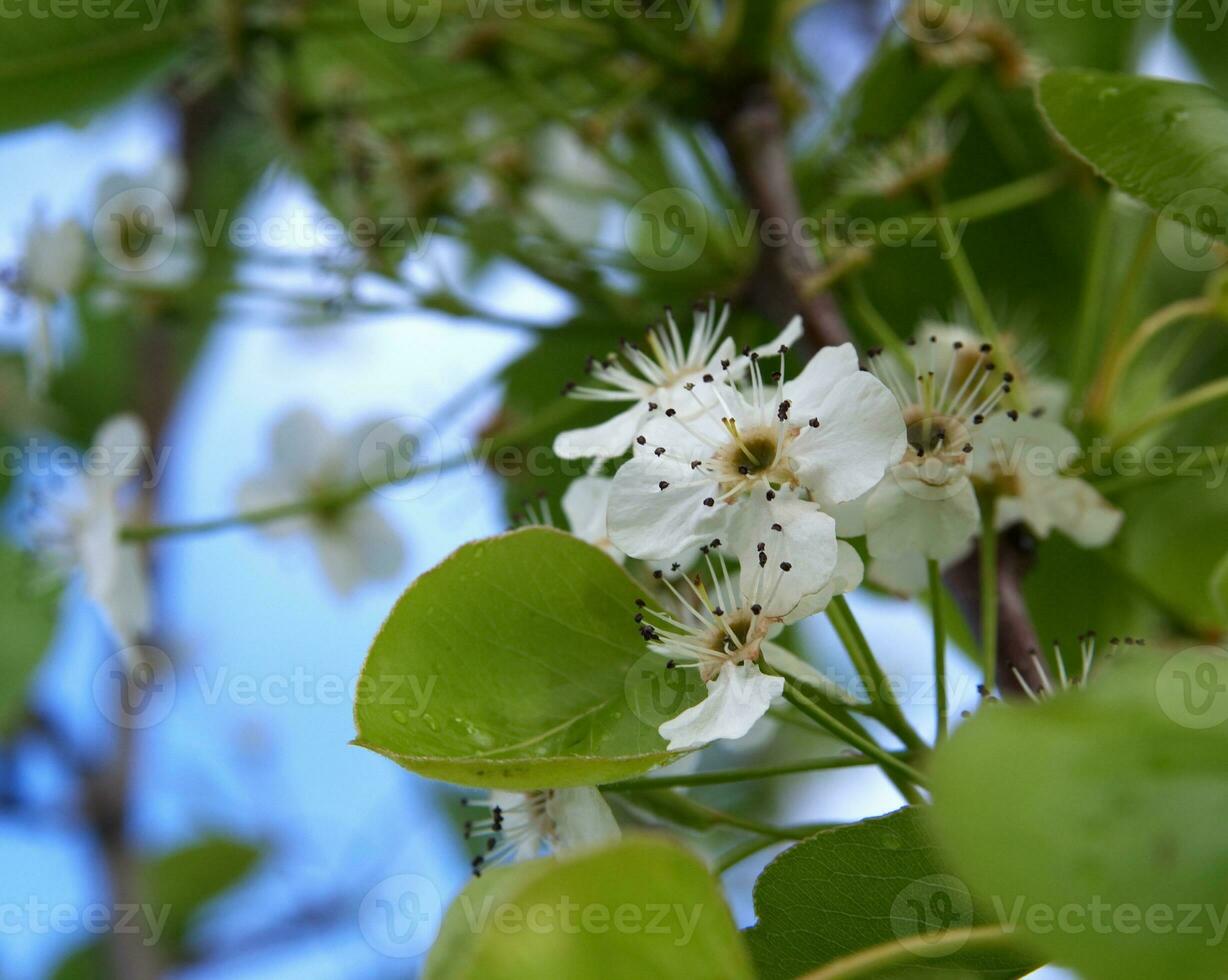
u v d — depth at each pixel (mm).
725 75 422
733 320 412
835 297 410
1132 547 450
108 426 431
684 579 339
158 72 470
